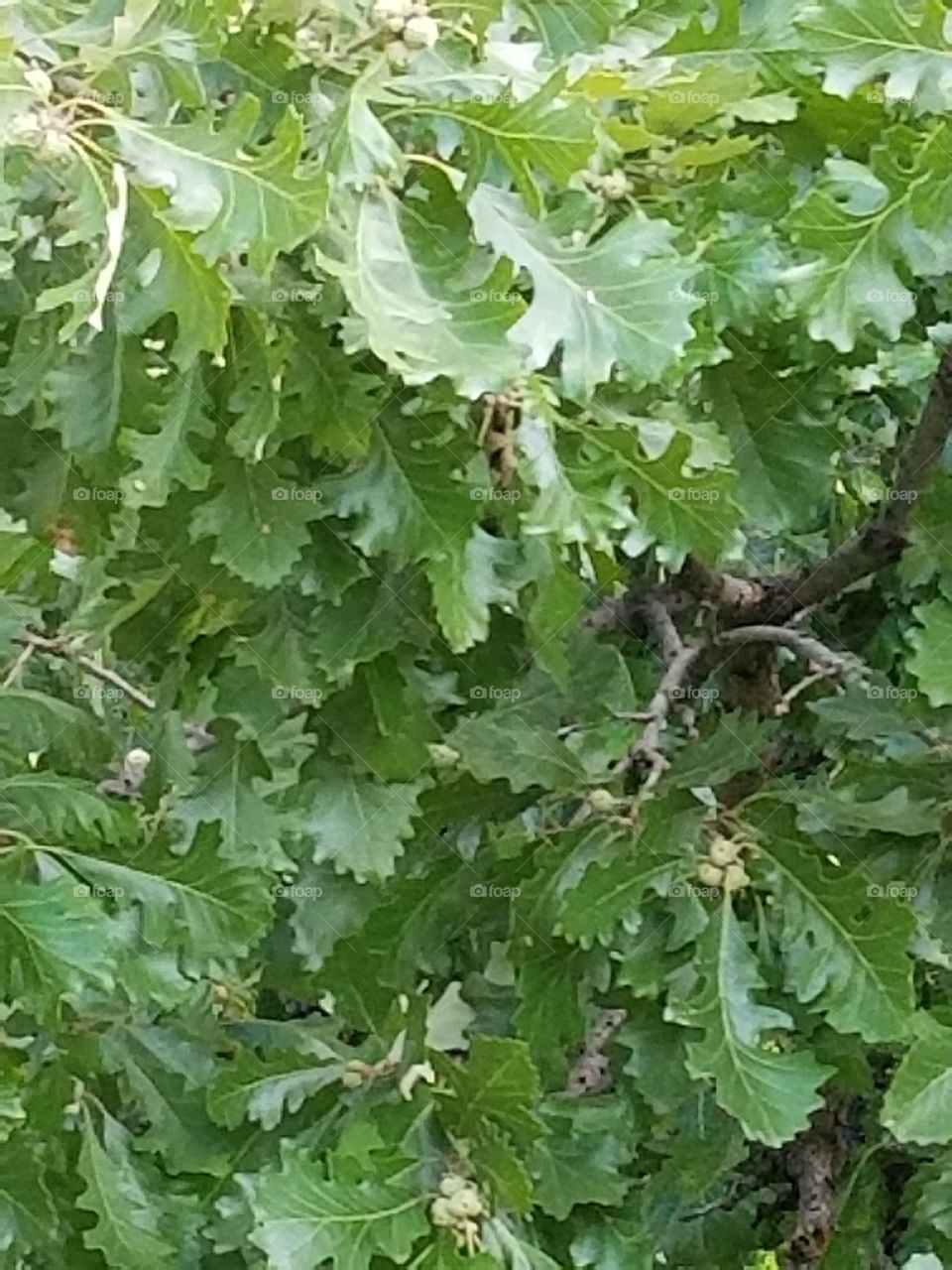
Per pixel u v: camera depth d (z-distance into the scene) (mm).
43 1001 1007
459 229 889
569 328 880
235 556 947
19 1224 1126
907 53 951
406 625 1040
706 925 1153
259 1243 1026
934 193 953
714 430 1072
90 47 809
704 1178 1279
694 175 1098
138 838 1103
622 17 1170
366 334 825
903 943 1116
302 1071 1241
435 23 883
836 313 985
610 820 1225
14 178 805
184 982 1109
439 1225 1087
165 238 794
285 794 1168
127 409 920
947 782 1226
